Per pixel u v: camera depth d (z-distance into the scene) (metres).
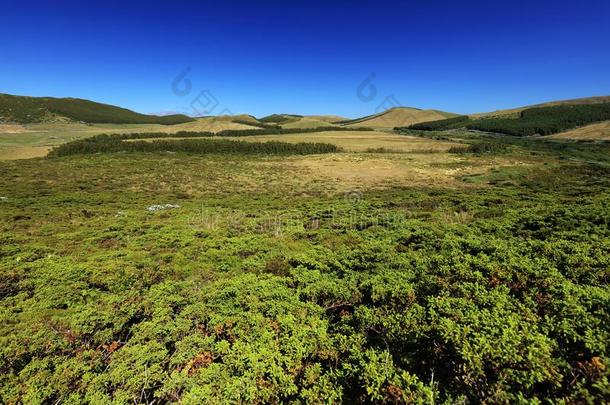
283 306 6.92
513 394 3.91
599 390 3.69
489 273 7.26
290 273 9.54
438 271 7.84
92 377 5.23
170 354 6.02
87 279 9.66
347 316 6.63
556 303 5.31
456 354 4.46
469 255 8.43
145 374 5.13
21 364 5.76
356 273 8.82
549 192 35.31
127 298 7.82
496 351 4.20
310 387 4.87
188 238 15.47
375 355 4.92
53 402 4.92
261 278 8.86
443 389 4.40
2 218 23.62
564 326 4.60
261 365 5.03
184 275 10.45
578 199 25.19
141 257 12.34
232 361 5.23
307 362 5.39
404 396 4.06
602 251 8.18
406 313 5.76
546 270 6.90
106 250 14.45
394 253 10.43
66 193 38.56
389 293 7.02
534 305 5.62
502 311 5.18
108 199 35.22
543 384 4.14
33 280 9.44
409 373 4.67
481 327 4.75
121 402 4.71
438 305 5.64
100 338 6.36
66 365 5.45
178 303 7.51
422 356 5.02
